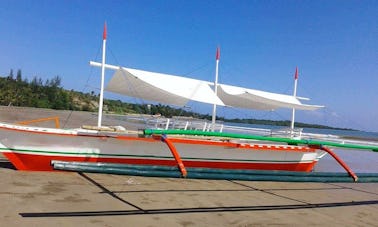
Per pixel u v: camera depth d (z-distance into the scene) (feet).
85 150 30.32
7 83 221.46
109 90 37.35
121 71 32.86
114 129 31.14
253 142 37.93
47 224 17.83
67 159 29.99
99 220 19.19
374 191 35.24
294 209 25.43
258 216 22.77
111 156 31.17
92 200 22.79
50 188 24.67
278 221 22.08
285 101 40.75
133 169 23.08
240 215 22.62
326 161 57.72
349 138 96.99
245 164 36.37
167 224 19.63
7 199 21.16
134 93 36.42
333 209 26.55
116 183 28.22
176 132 24.88
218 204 24.80
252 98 41.09
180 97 34.04
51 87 211.82
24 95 209.46
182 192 27.35
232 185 32.09
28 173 28.78
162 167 23.29
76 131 29.68
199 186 30.17
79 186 26.07
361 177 26.40
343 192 33.60
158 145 32.24
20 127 28.17
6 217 18.22
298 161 39.42
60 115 104.06
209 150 34.24
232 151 35.24
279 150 37.55
